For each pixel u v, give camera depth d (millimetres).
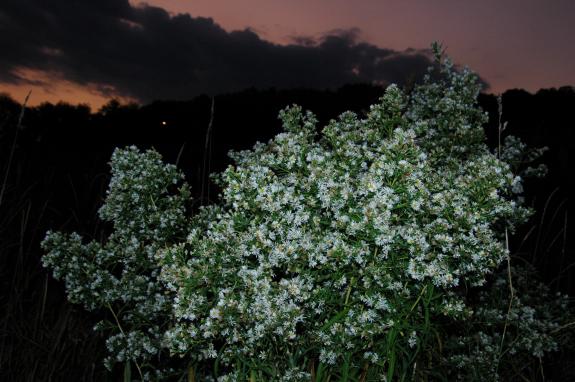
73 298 2934
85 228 4855
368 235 2291
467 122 3803
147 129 14516
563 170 8125
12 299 3746
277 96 16688
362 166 2646
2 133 5121
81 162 6230
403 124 3184
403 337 2574
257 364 2461
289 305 2264
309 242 2338
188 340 2357
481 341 3311
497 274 4098
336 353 2412
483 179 2514
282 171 2740
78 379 3592
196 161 11508
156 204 3207
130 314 3000
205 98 16750
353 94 16219
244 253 2381
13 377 3465
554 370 3955
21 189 4867
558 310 3961
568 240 5824
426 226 2461
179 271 2350
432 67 3982
